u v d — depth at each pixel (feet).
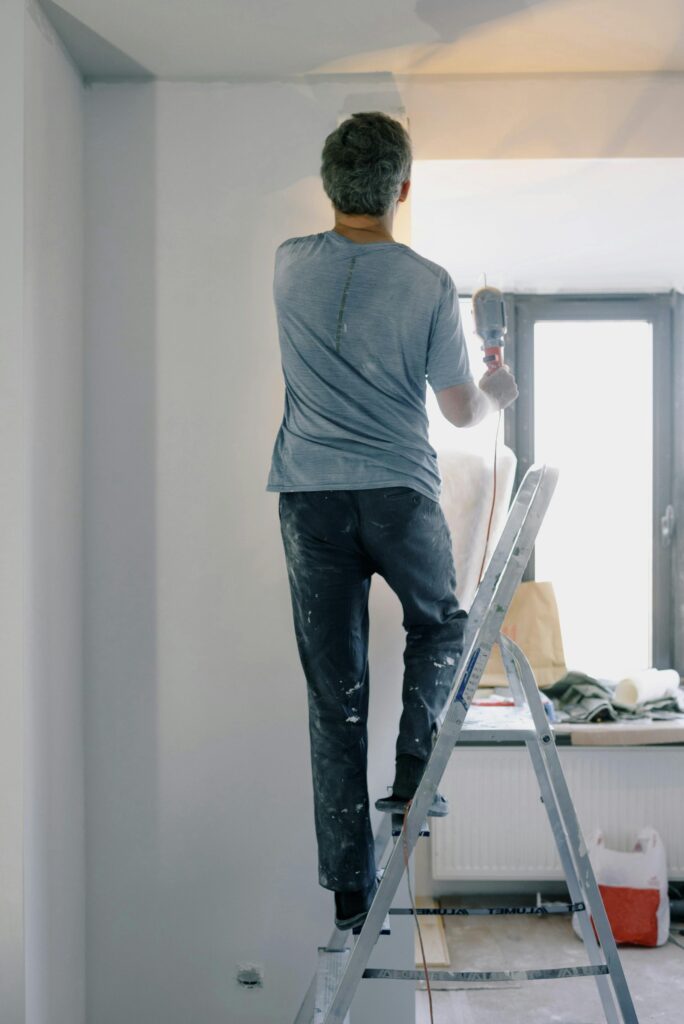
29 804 6.95
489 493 8.20
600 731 11.48
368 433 5.98
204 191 8.26
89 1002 8.16
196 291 8.25
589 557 12.90
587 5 7.02
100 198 8.27
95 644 8.24
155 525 8.25
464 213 9.86
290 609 8.20
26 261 6.95
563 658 12.30
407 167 6.23
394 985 8.13
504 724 6.58
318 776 6.04
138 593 8.24
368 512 5.95
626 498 12.87
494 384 6.65
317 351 6.03
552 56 7.88
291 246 6.30
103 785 8.21
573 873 7.09
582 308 12.76
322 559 6.06
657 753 11.82
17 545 6.88
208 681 8.21
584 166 8.43
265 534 8.23
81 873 8.09
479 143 8.25
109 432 8.27
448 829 11.91
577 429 12.86
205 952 8.14
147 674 8.21
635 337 12.86
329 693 6.04
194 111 8.27
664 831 11.85
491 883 12.21
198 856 8.18
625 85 8.23
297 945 8.11
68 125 7.87
